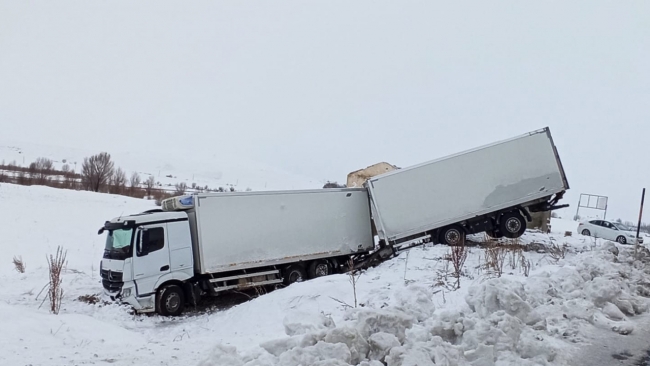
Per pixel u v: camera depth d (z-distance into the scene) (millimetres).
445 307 9094
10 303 13609
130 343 8492
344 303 10953
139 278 14047
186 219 15180
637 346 6992
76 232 26359
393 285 12508
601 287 8922
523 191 18953
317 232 17562
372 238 18875
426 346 5691
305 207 17438
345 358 5270
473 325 6445
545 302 8805
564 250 17969
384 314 6180
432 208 18594
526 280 10195
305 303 11828
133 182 54000
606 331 7637
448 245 18578
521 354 6223
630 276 11039
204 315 14406
